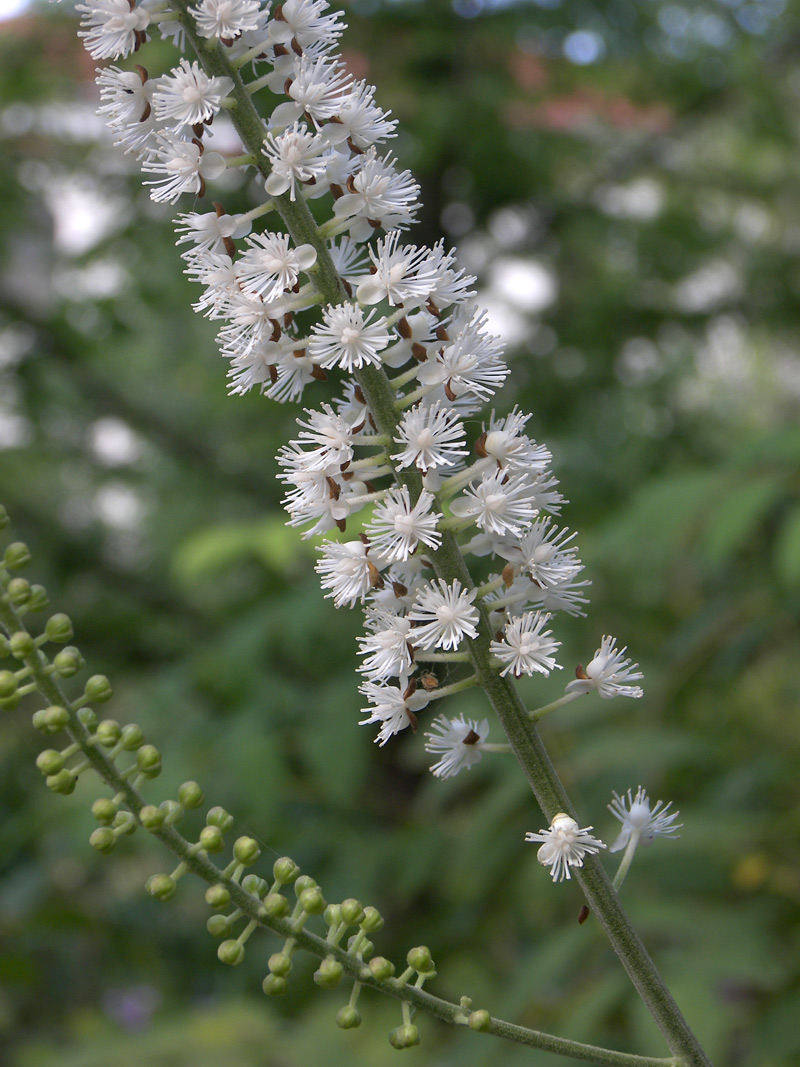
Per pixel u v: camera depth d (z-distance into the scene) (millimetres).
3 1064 4359
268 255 1359
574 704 3711
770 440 3428
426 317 1418
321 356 1359
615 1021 3256
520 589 1441
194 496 6691
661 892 3301
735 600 4133
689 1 5734
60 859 4824
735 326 6637
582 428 6117
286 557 3852
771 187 6719
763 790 4035
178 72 1343
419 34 5266
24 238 6332
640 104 6289
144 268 5883
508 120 5668
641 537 3553
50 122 5906
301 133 1364
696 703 4824
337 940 1331
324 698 4207
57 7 5375
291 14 1383
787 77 6477
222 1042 3314
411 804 5176
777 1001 2770
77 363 6285
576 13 5410
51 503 7133
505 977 3799
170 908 5414
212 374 6512
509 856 3754
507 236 6254
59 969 5273
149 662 5992
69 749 1272
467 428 2795
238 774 3881
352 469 1404
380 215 1397
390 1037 1280
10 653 1248
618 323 6141
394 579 1480
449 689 1411
